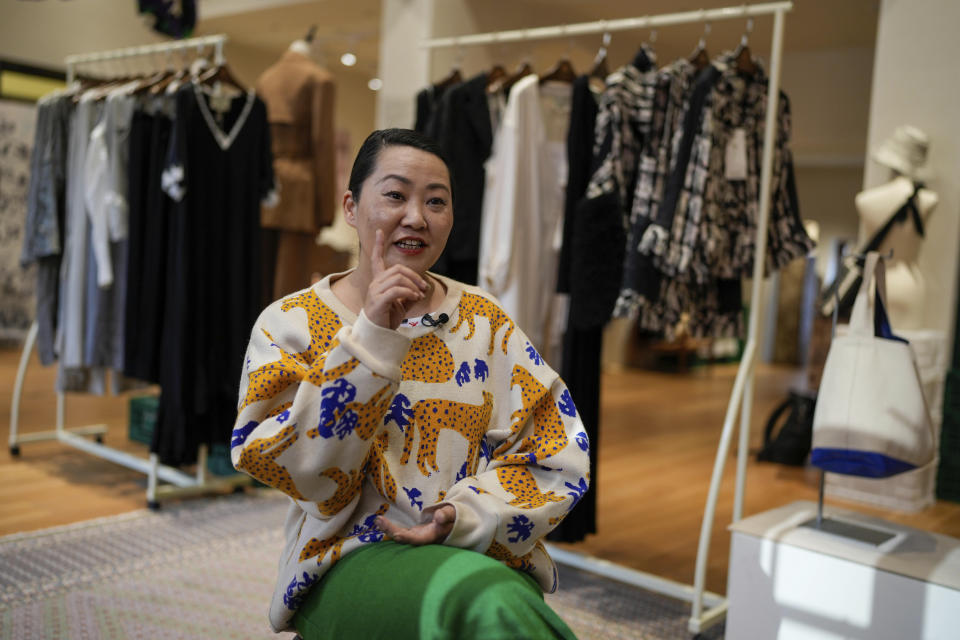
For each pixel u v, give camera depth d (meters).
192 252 3.29
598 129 2.70
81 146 3.47
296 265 4.16
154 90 3.34
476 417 1.30
